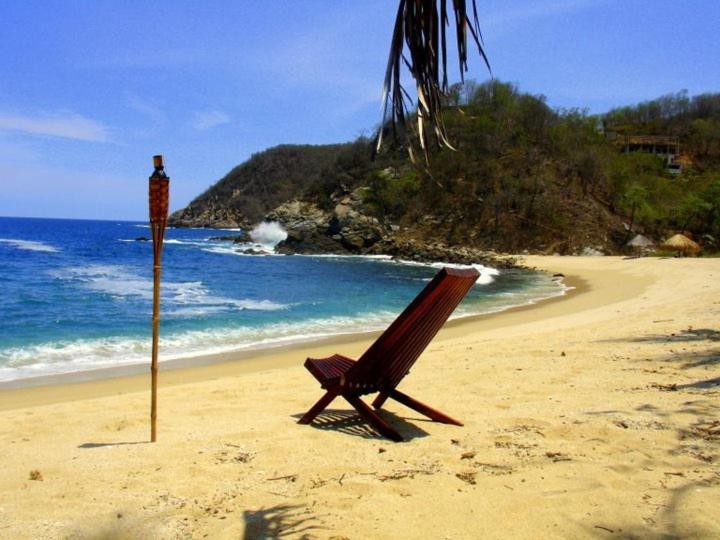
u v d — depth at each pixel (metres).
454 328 14.99
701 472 3.60
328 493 3.48
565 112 88.94
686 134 99.44
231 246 72.88
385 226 70.25
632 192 66.06
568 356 7.96
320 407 5.08
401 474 3.78
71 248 57.62
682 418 4.71
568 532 2.92
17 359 10.98
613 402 5.36
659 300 18.22
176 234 117.88
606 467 3.74
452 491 3.46
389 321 16.78
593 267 41.00
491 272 40.06
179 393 6.93
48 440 4.89
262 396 6.53
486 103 86.88
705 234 62.81
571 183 72.94
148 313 17.25
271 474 3.84
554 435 4.49
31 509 3.33
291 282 30.73
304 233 64.81
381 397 5.51
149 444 4.54
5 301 18.89
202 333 14.15
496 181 73.25
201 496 3.49
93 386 8.87
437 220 71.12
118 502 3.41
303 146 165.75
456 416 5.21
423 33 2.44
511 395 5.90
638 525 2.96
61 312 16.98
